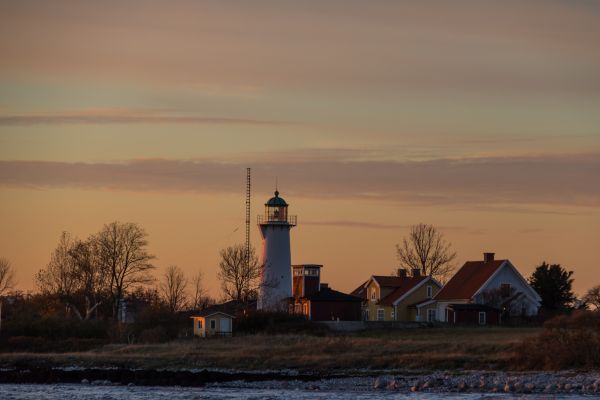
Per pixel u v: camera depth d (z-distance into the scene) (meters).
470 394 177.88
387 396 176.88
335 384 194.62
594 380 187.88
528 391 180.38
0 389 189.88
